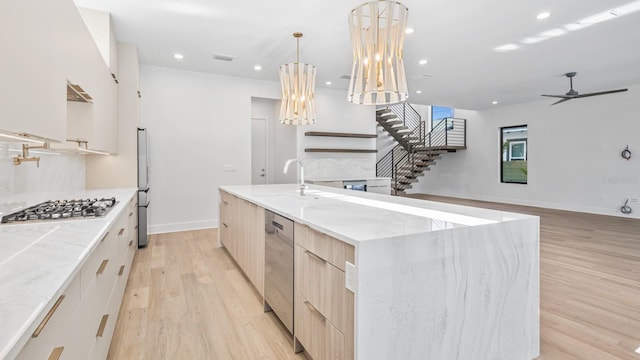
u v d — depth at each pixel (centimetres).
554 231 532
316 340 173
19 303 83
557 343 209
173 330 226
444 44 423
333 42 423
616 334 220
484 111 937
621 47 432
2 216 189
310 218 185
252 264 287
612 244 451
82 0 316
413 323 148
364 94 266
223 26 376
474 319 166
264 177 707
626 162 658
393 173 1099
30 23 137
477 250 166
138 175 432
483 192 945
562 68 523
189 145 554
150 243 464
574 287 299
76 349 118
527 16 345
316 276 173
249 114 601
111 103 355
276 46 438
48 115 158
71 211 209
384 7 236
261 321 240
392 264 142
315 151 671
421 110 1214
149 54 471
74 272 110
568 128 746
